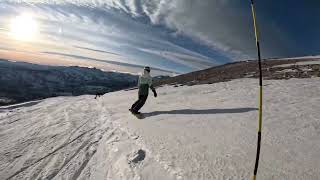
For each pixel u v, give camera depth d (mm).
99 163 2990
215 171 2334
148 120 4418
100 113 6117
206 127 3631
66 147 3652
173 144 3027
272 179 2168
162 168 2500
